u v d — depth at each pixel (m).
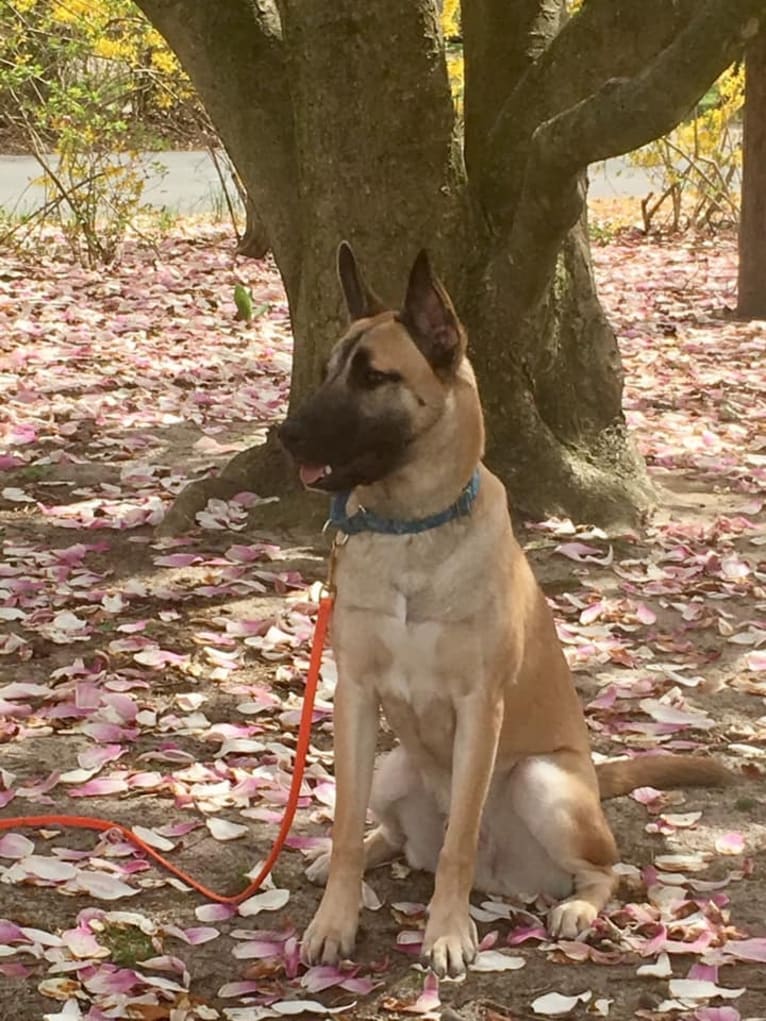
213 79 4.50
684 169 12.20
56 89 9.52
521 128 4.25
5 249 9.34
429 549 2.56
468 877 2.59
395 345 2.57
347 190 4.25
